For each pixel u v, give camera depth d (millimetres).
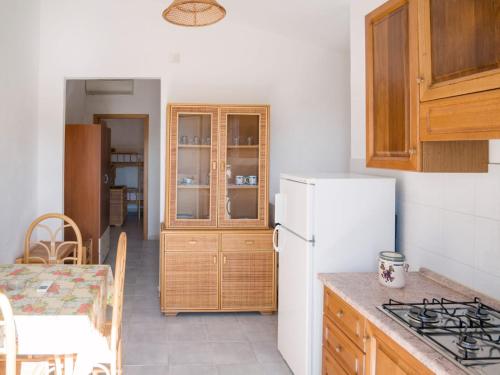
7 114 3242
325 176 2551
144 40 4121
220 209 3732
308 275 2338
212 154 3719
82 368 1805
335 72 4336
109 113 6703
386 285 1975
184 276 3645
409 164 1702
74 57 4047
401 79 1769
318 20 3637
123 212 8883
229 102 4211
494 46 1235
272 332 3363
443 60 1483
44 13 4020
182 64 4156
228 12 3941
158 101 6758
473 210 1868
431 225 2193
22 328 1691
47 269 2422
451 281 1985
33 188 3879
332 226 2354
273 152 4305
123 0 4086
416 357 1295
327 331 2135
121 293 2100
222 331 3365
